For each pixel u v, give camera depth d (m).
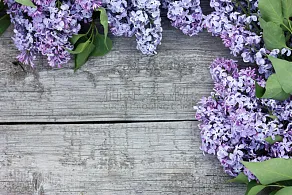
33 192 0.93
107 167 0.93
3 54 0.92
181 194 0.92
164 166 0.92
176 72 0.92
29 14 0.83
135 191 0.93
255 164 0.79
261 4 0.82
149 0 0.82
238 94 0.84
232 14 0.83
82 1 0.82
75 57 0.90
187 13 0.85
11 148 0.93
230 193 0.92
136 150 0.93
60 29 0.83
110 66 0.92
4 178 0.93
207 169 0.92
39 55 0.92
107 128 0.93
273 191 0.86
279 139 0.84
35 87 0.93
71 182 0.93
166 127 0.92
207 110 0.87
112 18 0.86
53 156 0.93
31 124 0.93
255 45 0.85
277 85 0.81
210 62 0.92
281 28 0.81
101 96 0.92
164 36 0.92
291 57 0.85
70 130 0.93
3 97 0.93
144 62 0.92
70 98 0.92
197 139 0.92
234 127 0.84
